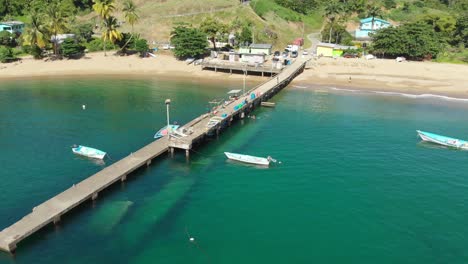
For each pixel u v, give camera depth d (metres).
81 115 73.56
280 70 103.00
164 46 126.06
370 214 41.62
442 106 82.62
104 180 45.75
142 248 36.19
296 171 51.31
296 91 94.00
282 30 150.62
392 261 34.78
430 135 61.44
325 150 58.12
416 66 110.69
